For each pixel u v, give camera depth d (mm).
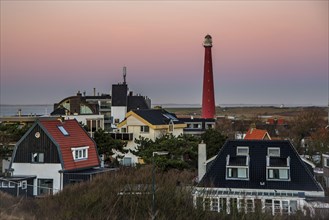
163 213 24641
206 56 141750
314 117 124312
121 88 104688
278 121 139750
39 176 48219
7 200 26797
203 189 27672
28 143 48938
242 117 190125
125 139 72125
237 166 43938
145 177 28062
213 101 141250
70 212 24688
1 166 55031
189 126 104562
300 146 86625
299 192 42000
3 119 77500
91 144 52906
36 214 24719
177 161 50156
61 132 50344
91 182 29469
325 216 30953
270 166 43906
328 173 59781
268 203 41219
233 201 27062
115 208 25234
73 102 96375
